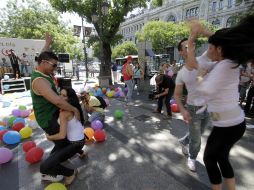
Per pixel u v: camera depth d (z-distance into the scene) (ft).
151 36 105.19
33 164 11.37
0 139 14.49
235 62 5.44
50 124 8.69
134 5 47.26
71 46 85.30
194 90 8.91
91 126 16.21
